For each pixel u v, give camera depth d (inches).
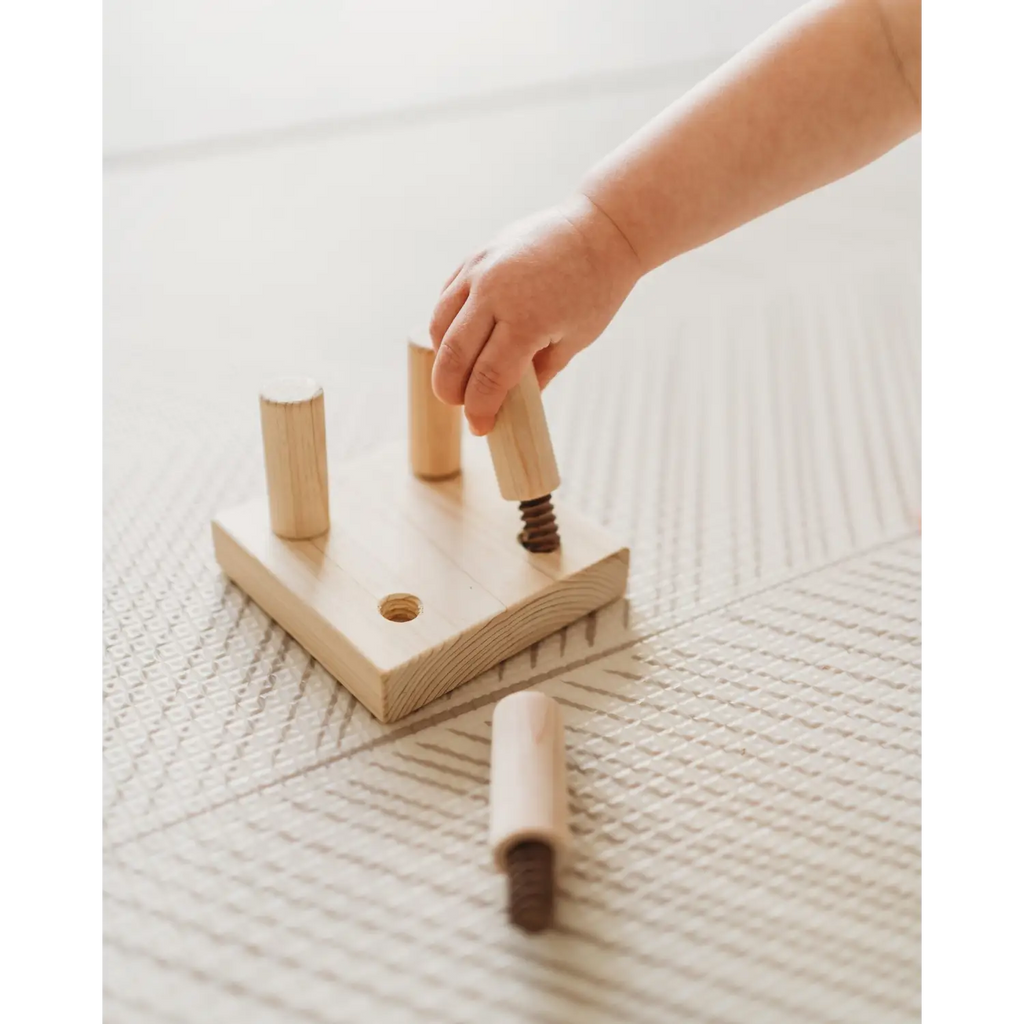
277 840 20.4
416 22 57.3
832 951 18.7
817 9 24.8
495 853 19.1
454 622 23.4
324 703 23.4
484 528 26.0
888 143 25.5
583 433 31.4
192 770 21.8
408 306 37.1
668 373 34.0
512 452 24.1
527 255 23.7
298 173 44.8
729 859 20.2
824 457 30.8
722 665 24.4
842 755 22.3
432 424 26.6
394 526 26.0
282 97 50.5
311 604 23.7
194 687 23.5
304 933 18.8
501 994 17.9
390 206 42.8
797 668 24.3
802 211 42.9
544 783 19.6
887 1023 17.6
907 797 21.5
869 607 26.0
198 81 51.4
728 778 21.8
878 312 36.9
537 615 24.5
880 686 23.9
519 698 21.5
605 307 24.6
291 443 24.2
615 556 25.4
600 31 56.9
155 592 25.9
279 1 58.4
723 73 25.0
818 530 28.3
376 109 49.8
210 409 32.0
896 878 19.9
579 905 19.3
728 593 26.4
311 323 36.0
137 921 18.9
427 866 20.0
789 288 38.2
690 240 25.2
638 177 24.5
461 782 21.7
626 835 20.6
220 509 28.5
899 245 40.8
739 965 18.5
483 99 50.9
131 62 52.2
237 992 17.8
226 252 39.5
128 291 37.0
